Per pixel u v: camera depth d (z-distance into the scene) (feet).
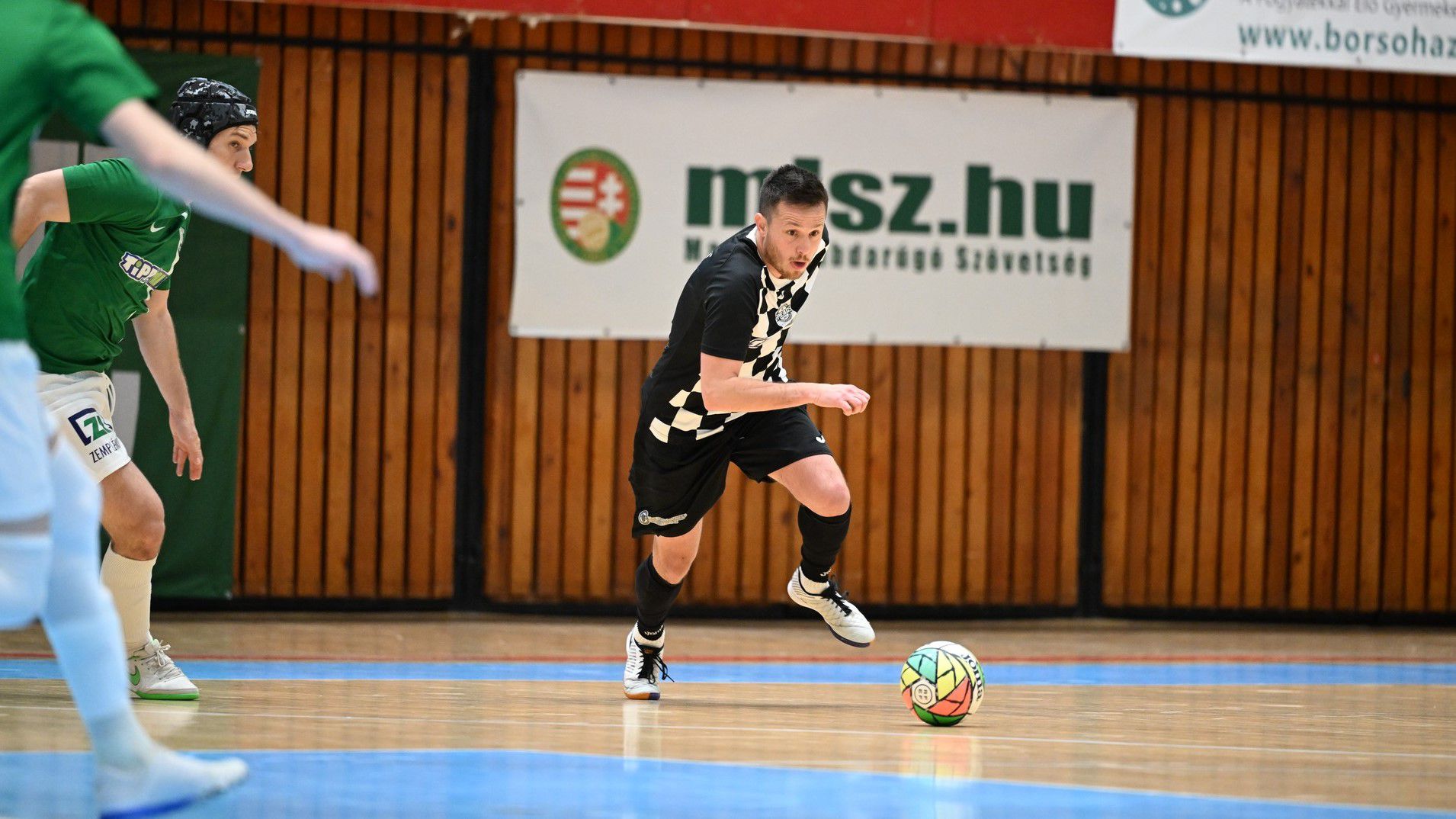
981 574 97.30
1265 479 99.96
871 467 96.02
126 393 87.04
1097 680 62.44
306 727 39.70
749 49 94.89
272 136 90.38
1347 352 100.63
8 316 22.86
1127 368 98.84
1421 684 63.87
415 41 91.91
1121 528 98.94
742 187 94.17
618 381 94.07
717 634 85.46
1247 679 64.44
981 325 96.63
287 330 90.63
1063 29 88.22
